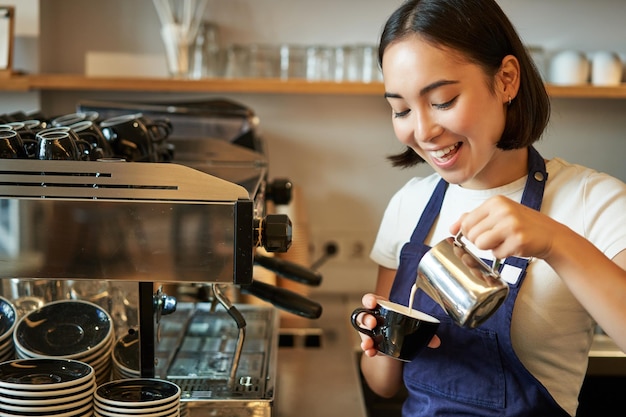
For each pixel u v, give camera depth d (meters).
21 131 1.32
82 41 2.64
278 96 2.68
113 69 2.65
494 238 1.03
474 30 1.12
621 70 2.58
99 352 1.29
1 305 1.39
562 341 1.28
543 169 1.33
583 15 2.64
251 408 1.30
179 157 1.93
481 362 1.32
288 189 1.95
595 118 2.66
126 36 2.64
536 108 1.23
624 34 2.64
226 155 1.95
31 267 1.13
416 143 1.18
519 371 1.30
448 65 1.10
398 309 1.24
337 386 1.77
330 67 2.55
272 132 2.69
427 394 1.37
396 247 1.48
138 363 1.30
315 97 2.68
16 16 2.45
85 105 2.12
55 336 1.33
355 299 2.67
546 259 1.07
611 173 2.69
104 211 1.12
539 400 1.29
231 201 1.11
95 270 1.13
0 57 2.38
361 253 2.73
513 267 1.29
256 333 1.75
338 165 2.71
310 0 2.65
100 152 1.35
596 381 2.18
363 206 2.72
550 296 1.27
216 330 1.76
